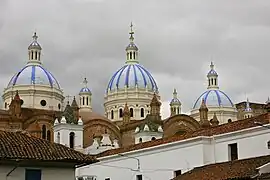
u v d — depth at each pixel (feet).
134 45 393.29
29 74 336.29
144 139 277.44
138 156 175.32
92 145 274.57
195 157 152.15
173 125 301.02
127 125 313.53
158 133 282.15
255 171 112.57
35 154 106.42
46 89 333.21
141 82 372.99
